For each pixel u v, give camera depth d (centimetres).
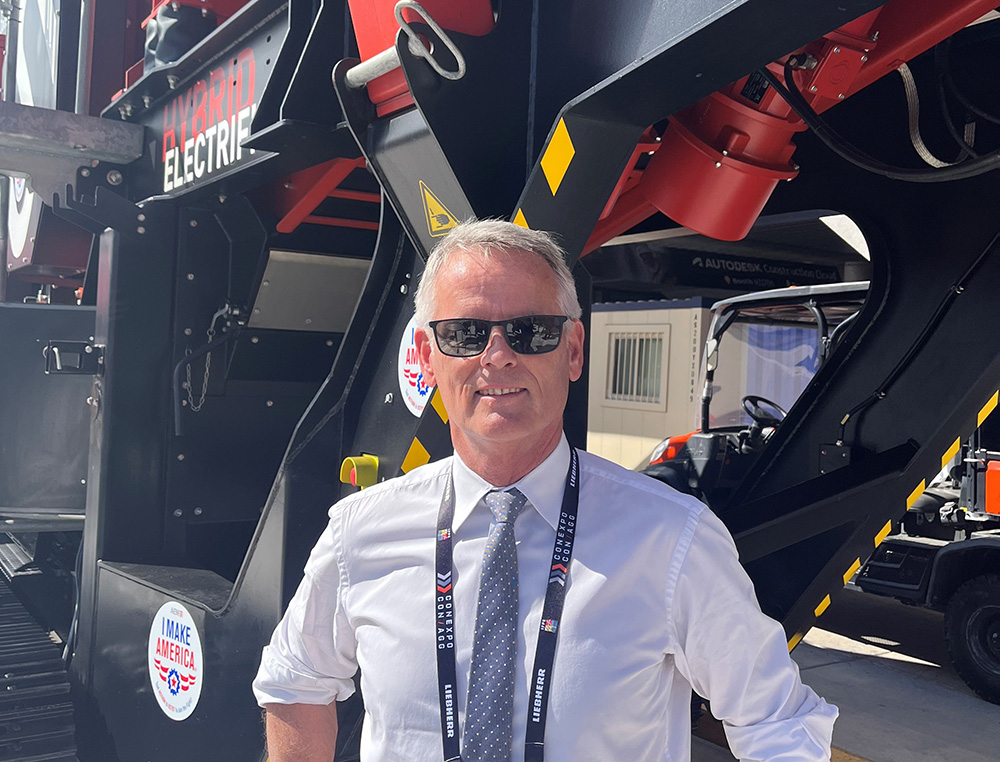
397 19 159
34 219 475
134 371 336
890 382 281
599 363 1173
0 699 322
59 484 393
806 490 271
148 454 340
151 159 334
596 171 164
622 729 116
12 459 389
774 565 290
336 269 350
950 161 258
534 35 174
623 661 116
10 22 454
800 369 784
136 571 316
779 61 179
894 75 266
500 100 173
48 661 351
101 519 333
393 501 134
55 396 392
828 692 483
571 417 212
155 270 338
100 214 326
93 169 346
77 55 397
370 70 182
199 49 275
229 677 251
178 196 317
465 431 125
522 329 121
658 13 148
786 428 311
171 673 280
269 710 146
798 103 177
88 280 397
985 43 245
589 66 162
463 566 125
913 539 548
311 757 143
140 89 324
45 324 393
